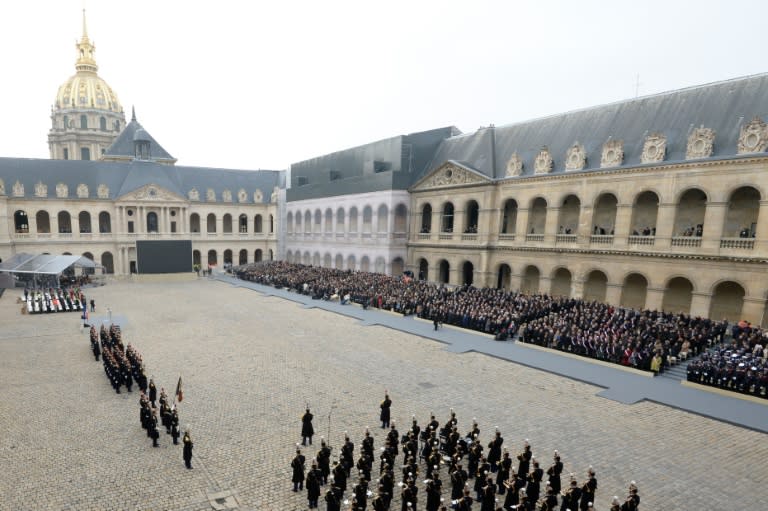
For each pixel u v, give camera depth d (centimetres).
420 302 4209
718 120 3472
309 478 1362
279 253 9031
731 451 1769
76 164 7462
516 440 1839
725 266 3231
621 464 1662
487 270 4897
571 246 4175
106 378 2500
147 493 1447
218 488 1484
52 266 5572
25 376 2519
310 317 4209
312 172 8162
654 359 2577
